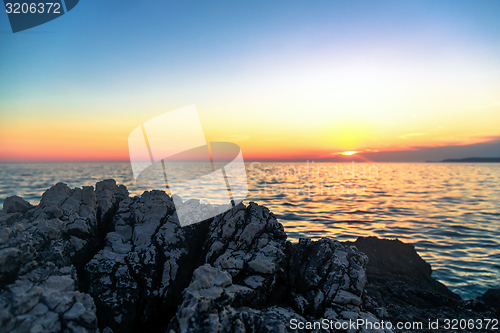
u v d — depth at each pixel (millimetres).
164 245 5449
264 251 5359
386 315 5277
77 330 3502
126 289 4629
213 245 5449
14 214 5789
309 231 14766
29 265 4258
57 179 50688
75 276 4559
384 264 8641
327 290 4879
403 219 18281
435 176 70812
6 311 3336
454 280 9438
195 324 3613
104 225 6293
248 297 4531
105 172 76625
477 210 22094
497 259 11305
